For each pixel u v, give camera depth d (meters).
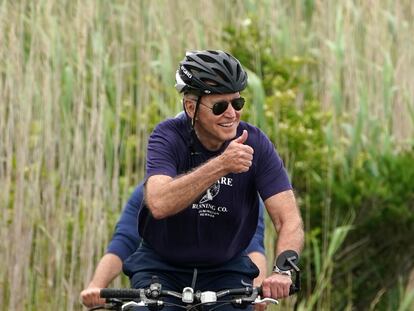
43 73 16.81
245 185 10.58
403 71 21.06
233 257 10.88
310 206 18.47
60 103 16.83
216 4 21.12
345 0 21.03
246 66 19.61
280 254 10.14
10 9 17.48
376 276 18.80
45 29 17.39
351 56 20.44
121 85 17.66
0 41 16.78
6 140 16.28
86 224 16.44
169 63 18.03
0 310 16.14
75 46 17.77
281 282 9.90
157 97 17.97
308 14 21.61
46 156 16.58
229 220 10.59
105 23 18.72
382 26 21.30
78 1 17.52
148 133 17.70
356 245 18.62
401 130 20.73
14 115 16.41
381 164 19.05
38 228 16.38
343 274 18.67
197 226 10.55
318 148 18.62
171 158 10.44
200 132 10.45
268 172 10.59
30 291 16.23
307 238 17.92
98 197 16.53
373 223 18.45
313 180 18.53
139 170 17.56
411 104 21.05
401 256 18.73
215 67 10.11
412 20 22.30
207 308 10.52
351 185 18.45
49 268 16.34
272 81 19.23
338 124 19.44
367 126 19.89
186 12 19.67
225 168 9.70
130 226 12.27
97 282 12.00
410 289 19.08
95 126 16.64
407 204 18.67
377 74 20.56
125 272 11.02
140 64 18.23
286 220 10.49
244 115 17.97
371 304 18.75
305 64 20.70
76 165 16.66
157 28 19.02
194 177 9.76
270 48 20.36
